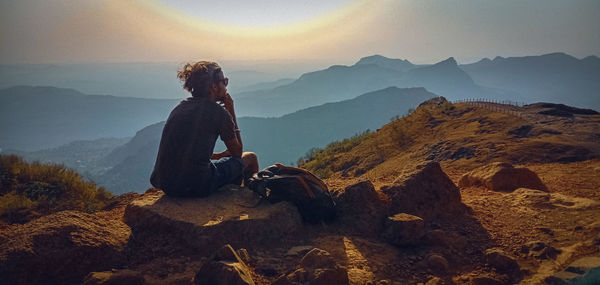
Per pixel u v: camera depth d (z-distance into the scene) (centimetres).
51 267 260
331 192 461
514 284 284
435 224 413
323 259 278
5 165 719
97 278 239
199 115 389
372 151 2259
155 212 353
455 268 320
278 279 267
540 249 326
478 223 418
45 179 720
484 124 1980
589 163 1069
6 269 242
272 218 359
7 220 525
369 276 295
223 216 354
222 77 416
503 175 605
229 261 262
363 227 392
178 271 288
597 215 394
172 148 386
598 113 2402
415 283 295
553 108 2461
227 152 475
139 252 314
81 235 289
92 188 764
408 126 2541
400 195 433
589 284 244
